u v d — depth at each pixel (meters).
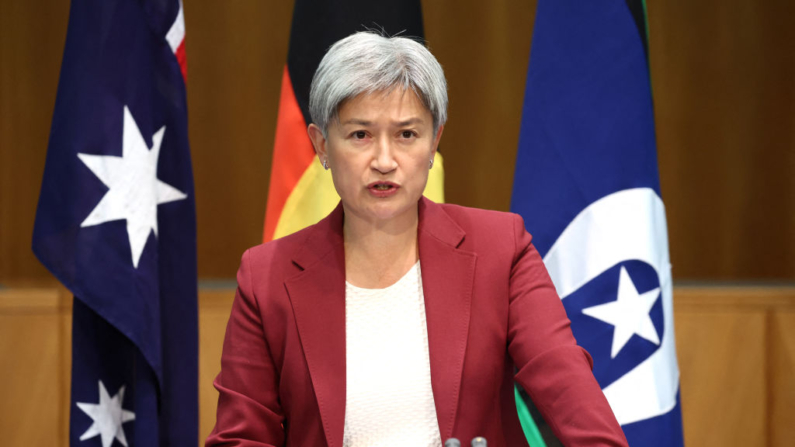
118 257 7.29
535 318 5.00
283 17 16.12
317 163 7.80
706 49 15.73
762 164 15.75
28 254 16.16
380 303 5.25
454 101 16.03
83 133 7.29
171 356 7.71
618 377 7.28
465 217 5.48
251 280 5.37
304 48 7.83
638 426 7.23
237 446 4.92
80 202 7.25
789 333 12.91
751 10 15.63
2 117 16.02
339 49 4.77
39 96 16.06
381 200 4.80
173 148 7.76
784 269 15.75
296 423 5.15
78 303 7.46
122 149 7.38
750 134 15.74
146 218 7.43
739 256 15.84
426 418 5.00
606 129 7.43
